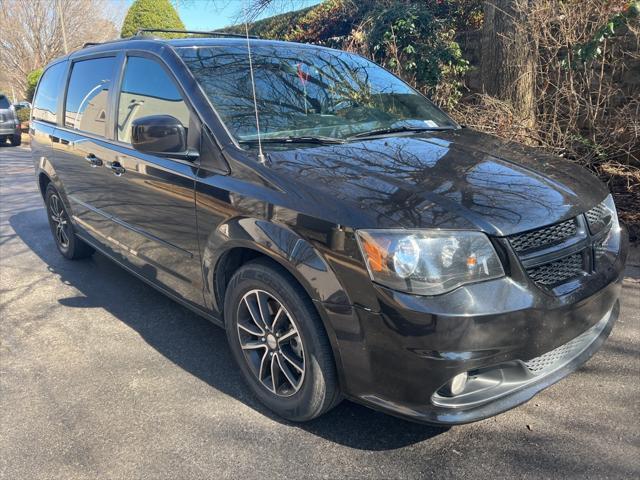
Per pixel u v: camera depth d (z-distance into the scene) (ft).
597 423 8.65
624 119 17.75
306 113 10.78
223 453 8.44
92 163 13.14
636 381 9.68
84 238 15.38
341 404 9.53
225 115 9.85
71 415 9.53
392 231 7.16
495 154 9.84
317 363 8.13
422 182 8.20
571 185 8.85
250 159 9.04
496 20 20.57
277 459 8.26
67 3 84.38
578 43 18.98
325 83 11.83
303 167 8.64
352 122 11.09
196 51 11.21
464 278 7.13
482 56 21.85
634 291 12.92
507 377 7.66
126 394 10.09
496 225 7.36
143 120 9.43
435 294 7.00
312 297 7.81
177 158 9.91
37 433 9.09
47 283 15.72
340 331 7.61
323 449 8.43
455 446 8.34
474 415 7.34
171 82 10.75
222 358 11.25
